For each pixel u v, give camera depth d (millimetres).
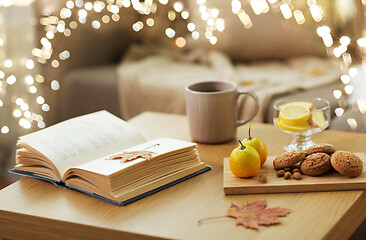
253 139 1188
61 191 1167
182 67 2309
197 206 1091
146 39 2521
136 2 2025
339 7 2223
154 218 1062
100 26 2359
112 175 1099
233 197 1113
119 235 1039
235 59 2350
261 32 2264
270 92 1841
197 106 1314
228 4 2293
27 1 2184
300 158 1147
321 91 1915
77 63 2322
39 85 2287
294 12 2096
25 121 2004
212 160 1264
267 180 1133
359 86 1917
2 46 2150
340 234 1039
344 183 1102
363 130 1671
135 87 2125
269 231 1007
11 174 2223
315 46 2252
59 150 1217
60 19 2199
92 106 2234
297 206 1069
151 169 1152
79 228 1065
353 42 2143
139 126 1474
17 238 1127
